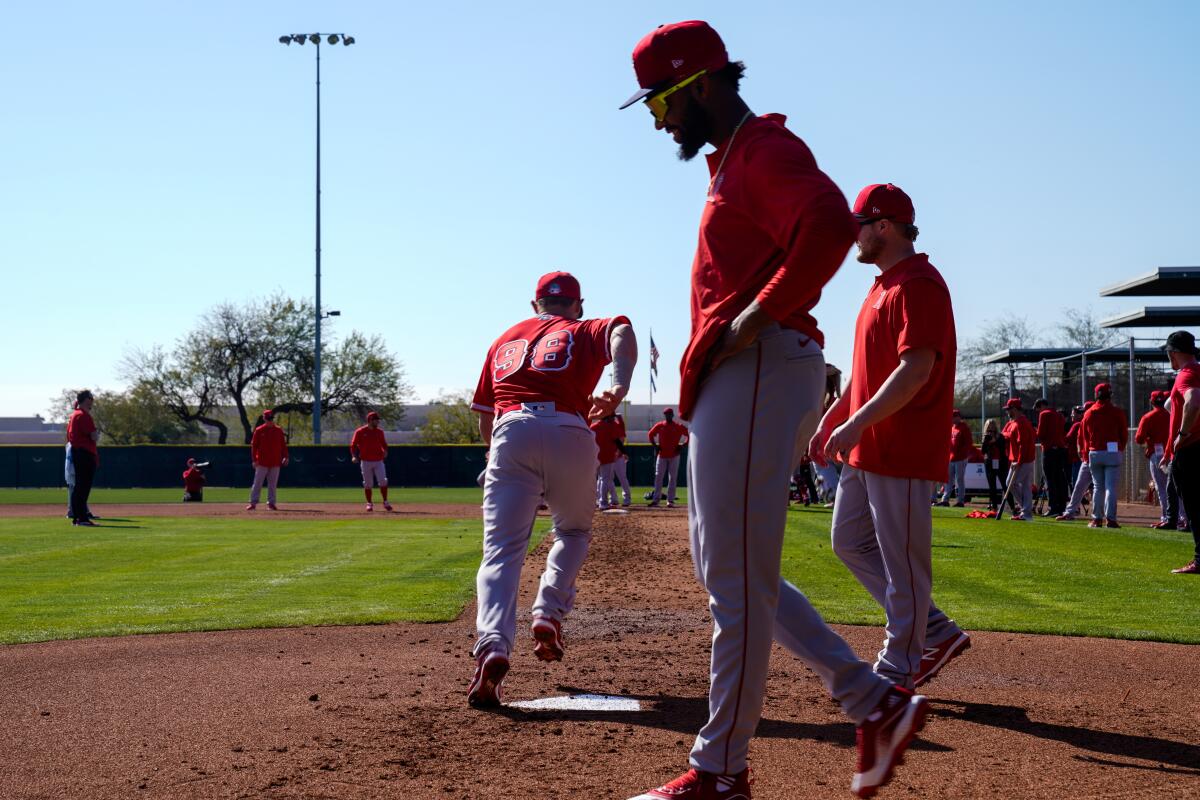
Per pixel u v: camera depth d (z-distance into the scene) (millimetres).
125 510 20594
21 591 7691
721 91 2768
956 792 2994
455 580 8297
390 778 3102
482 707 4004
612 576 8625
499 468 4363
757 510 2670
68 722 3795
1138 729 3709
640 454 39719
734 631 2684
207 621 6168
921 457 3916
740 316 2553
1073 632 5695
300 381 61219
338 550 11094
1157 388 23984
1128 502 22234
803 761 3299
